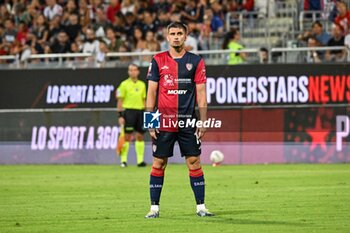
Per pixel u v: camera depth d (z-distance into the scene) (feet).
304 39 214.28
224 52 200.54
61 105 207.31
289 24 230.68
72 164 198.80
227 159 192.34
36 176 162.50
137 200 115.96
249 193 123.13
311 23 227.61
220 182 143.13
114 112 197.77
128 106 186.60
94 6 252.83
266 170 170.60
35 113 200.23
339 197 115.75
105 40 226.79
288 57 207.10
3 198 120.47
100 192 128.57
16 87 209.05
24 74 208.95
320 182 140.05
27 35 243.81
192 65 91.81
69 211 103.24
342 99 195.00
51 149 199.72
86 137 198.70
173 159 194.18
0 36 251.80
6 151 200.54
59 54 215.31
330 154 189.26
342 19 213.05
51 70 207.92
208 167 183.21
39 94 208.44
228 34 212.84
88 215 98.84
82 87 206.39
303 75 196.13
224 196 119.03
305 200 112.37
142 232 83.71
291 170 169.17
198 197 95.76
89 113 198.80
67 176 161.89
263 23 230.89
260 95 197.67
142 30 233.96
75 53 226.17
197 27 227.81
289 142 190.49
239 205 107.24
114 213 100.58
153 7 242.78
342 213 97.76
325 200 111.96
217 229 84.89
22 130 200.64
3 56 222.69
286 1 232.94
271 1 232.53
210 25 227.81
